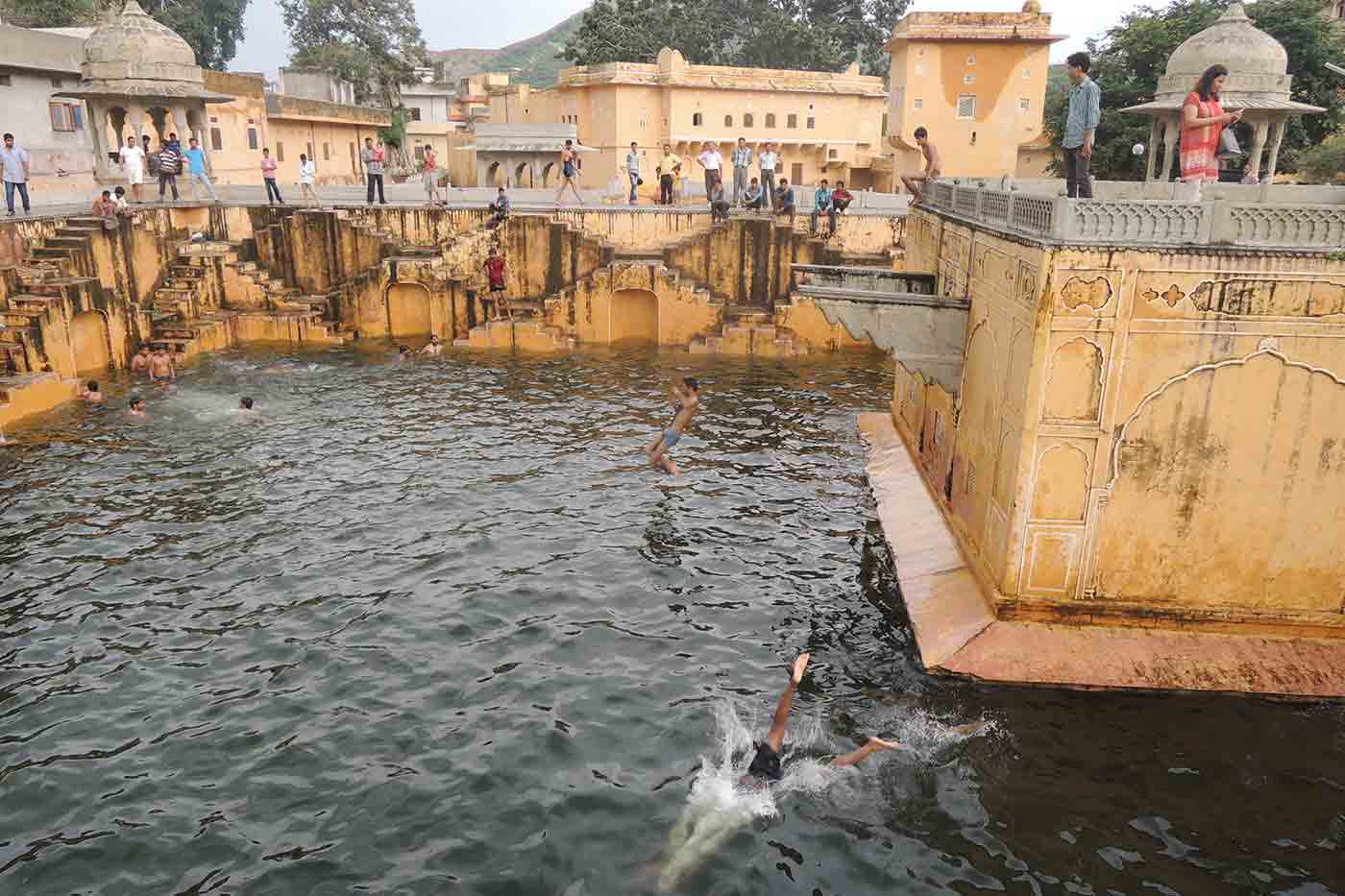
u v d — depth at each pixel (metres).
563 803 8.72
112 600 12.20
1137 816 8.57
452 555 13.68
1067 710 9.94
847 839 8.31
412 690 10.44
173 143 28.50
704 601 12.49
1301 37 27.02
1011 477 10.50
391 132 57.81
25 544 13.68
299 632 11.58
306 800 8.73
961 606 11.30
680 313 27.28
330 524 14.64
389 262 27.88
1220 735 9.57
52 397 20.14
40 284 21.06
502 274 27.75
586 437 19.00
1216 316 9.57
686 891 7.75
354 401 21.30
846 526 14.86
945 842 8.29
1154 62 30.31
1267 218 9.39
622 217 29.48
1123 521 10.29
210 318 26.70
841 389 22.88
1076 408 9.96
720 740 9.64
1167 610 10.50
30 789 8.75
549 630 11.73
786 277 28.09
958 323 13.12
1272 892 7.74
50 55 31.34
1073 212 9.59
